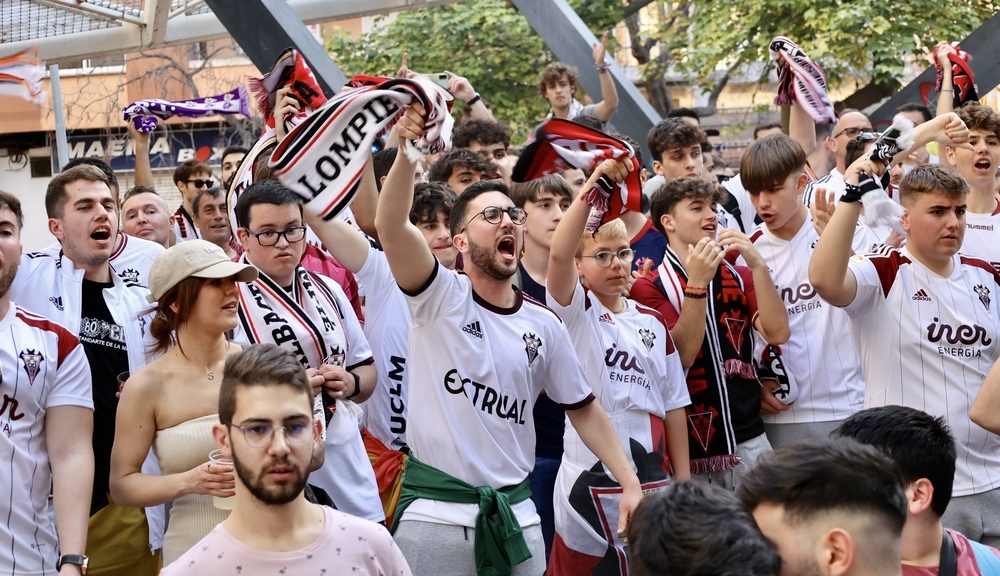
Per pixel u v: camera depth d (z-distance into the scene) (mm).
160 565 4156
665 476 4297
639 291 4785
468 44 15266
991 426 3566
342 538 2678
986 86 7945
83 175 4336
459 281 3689
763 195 4934
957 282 4414
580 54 8094
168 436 3369
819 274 4230
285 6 6371
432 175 5441
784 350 4902
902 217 4422
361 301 5027
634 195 3975
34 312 4012
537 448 4535
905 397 4406
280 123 4652
